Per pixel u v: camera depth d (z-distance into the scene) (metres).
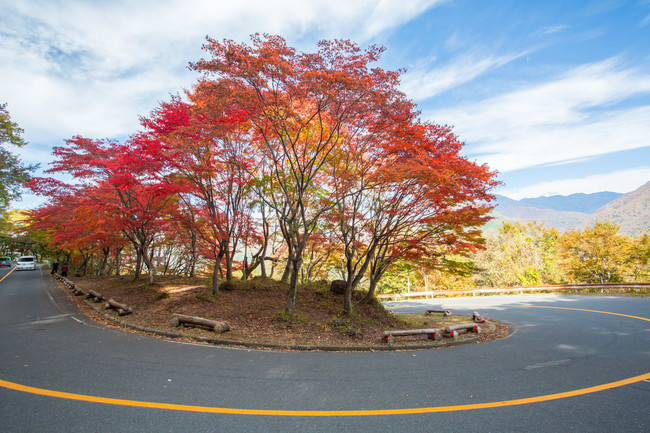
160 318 10.55
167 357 6.76
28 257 38.88
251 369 6.19
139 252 19.22
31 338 7.96
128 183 11.78
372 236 12.96
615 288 25.03
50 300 14.62
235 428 3.79
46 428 3.64
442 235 11.74
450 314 16.55
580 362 7.17
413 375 6.13
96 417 3.95
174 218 13.31
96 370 5.72
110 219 13.83
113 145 14.13
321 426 3.90
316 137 12.32
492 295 29.92
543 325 12.84
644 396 5.08
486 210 11.02
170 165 11.70
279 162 13.76
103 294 15.90
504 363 7.14
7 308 12.39
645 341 9.30
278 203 15.55
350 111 9.66
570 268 34.09
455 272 13.84
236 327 9.66
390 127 10.40
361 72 8.80
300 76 8.62
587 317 14.35
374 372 6.30
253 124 11.10
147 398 4.58
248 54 8.27
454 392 5.21
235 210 13.32
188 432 3.66
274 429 3.79
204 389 5.04
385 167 9.75
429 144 10.48
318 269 19.83
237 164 11.75
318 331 9.88
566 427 3.98
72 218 19.03
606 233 31.20
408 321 13.52
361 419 4.13
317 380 5.69
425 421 4.10
